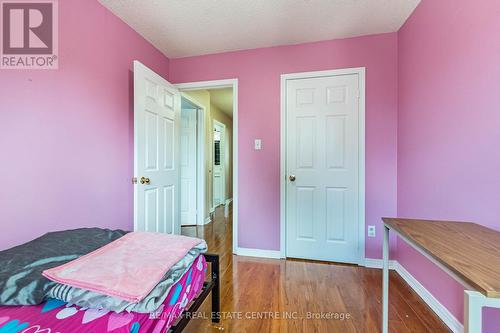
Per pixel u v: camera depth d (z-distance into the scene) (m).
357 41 2.34
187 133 3.95
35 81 1.41
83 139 1.69
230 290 1.86
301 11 1.96
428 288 1.68
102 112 1.86
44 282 0.84
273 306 1.65
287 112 2.54
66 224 1.57
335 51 2.39
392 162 2.27
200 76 2.76
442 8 1.54
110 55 1.94
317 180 2.47
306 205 2.50
